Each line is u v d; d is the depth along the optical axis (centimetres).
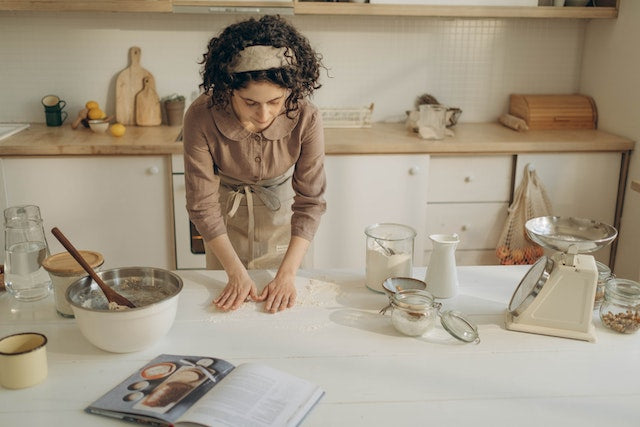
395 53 368
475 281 189
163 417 119
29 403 125
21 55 351
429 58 370
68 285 156
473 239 337
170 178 310
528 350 148
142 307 137
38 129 342
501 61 374
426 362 142
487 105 381
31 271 169
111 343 139
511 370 139
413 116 350
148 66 358
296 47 163
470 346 149
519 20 368
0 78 354
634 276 325
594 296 153
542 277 155
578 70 377
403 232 186
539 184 324
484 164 326
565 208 333
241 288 173
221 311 166
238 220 224
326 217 325
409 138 329
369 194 323
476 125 372
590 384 135
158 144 303
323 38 363
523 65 375
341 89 372
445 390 131
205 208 190
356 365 140
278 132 188
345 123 358
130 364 139
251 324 159
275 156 196
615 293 158
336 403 126
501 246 331
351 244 330
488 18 366
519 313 158
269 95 161
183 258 321
